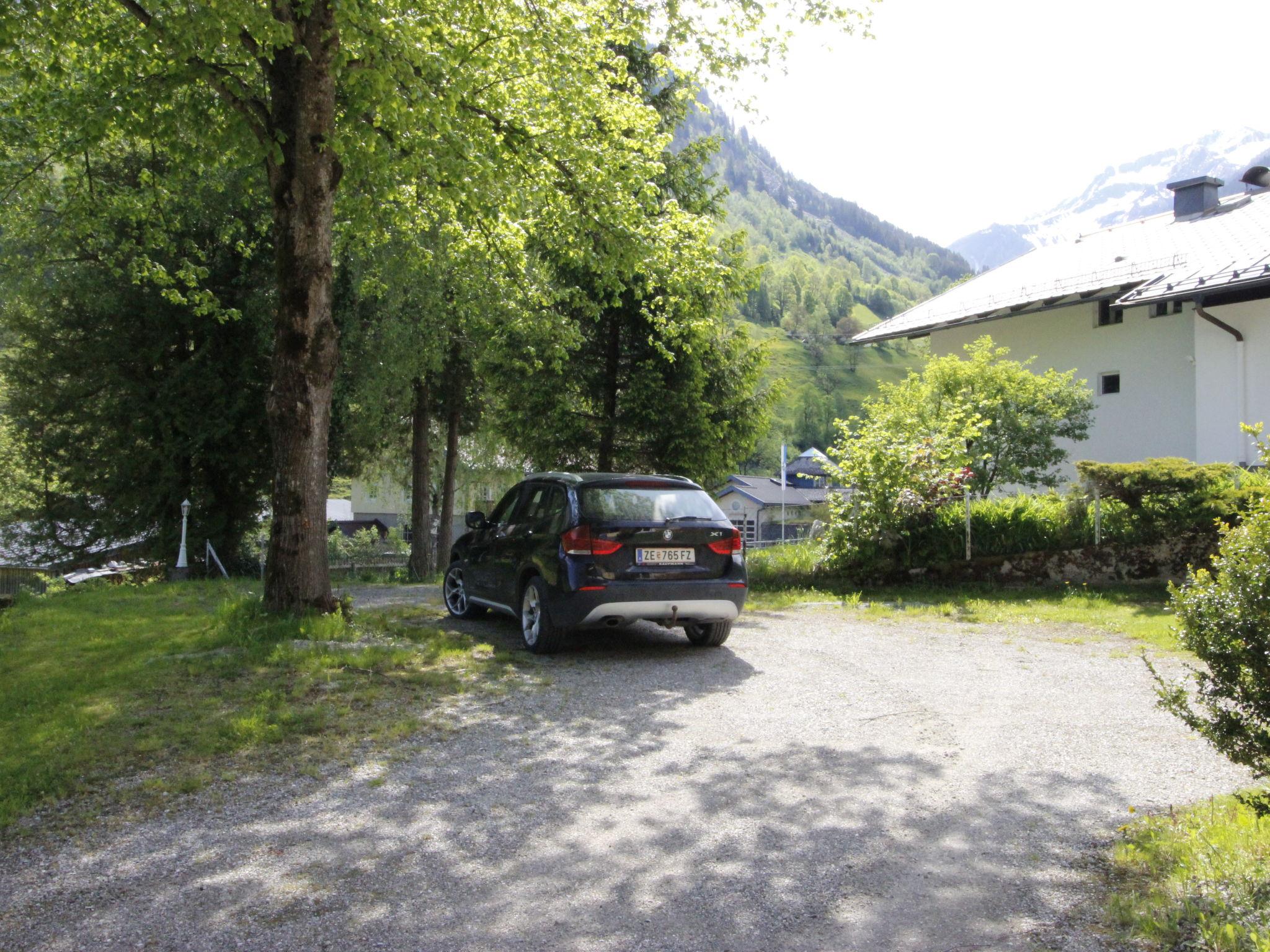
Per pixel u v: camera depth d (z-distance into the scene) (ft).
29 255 64.39
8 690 21.34
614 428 53.06
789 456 366.84
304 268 29.55
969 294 87.15
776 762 16.46
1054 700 21.09
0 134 40.27
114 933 10.21
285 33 25.68
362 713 19.58
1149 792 14.79
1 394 72.02
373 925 10.42
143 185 48.06
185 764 16.21
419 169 33.94
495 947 9.95
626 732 18.44
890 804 14.35
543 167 39.19
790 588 42.04
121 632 29.53
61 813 13.94
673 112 54.80
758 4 39.32
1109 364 73.56
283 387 29.78
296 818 13.75
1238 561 12.05
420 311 71.36
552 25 34.04
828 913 10.78
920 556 41.65
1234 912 10.11
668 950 9.92
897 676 23.80
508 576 28.60
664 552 26.02
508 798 14.62
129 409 68.74
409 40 28.35
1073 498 40.83
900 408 55.83
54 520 77.10
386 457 100.83
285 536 29.81
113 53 32.73
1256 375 59.00
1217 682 12.18
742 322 55.11
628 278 42.78
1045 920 10.54
